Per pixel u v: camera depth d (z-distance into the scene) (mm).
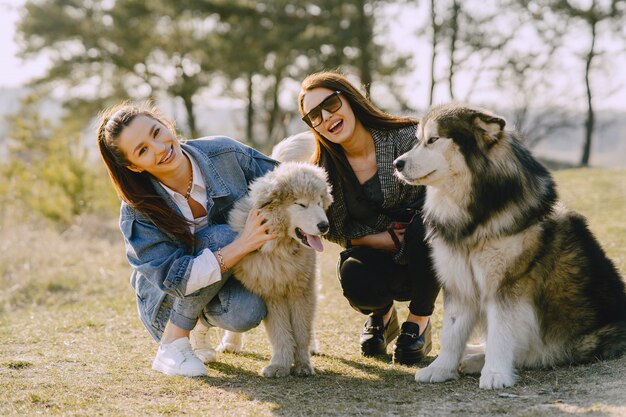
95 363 3969
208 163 3865
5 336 4824
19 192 11609
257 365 3945
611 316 3688
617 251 6441
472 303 3646
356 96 4035
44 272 7387
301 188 3592
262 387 3447
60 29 24766
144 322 3932
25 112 22625
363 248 4199
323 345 4418
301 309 3760
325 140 4098
